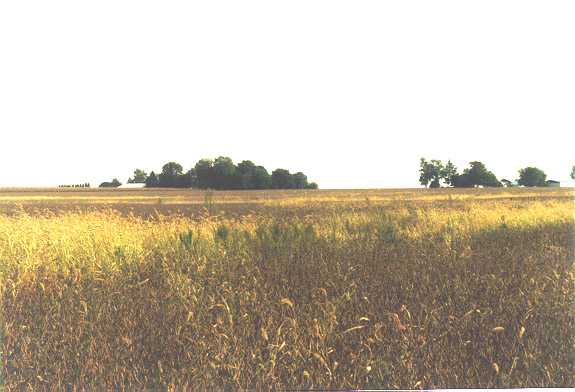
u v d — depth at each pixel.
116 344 4.04
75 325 4.10
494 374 4.00
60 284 4.27
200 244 4.44
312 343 4.00
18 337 4.07
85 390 3.97
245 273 4.30
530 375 4.02
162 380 3.94
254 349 3.97
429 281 4.38
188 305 4.11
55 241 4.48
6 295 4.19
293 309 4.15
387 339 4.07
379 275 4.40
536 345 4.12
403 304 4.25
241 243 4.45
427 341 4.09
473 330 4.15
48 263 4.38
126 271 4.31
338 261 4.41
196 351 3.97
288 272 4.33
